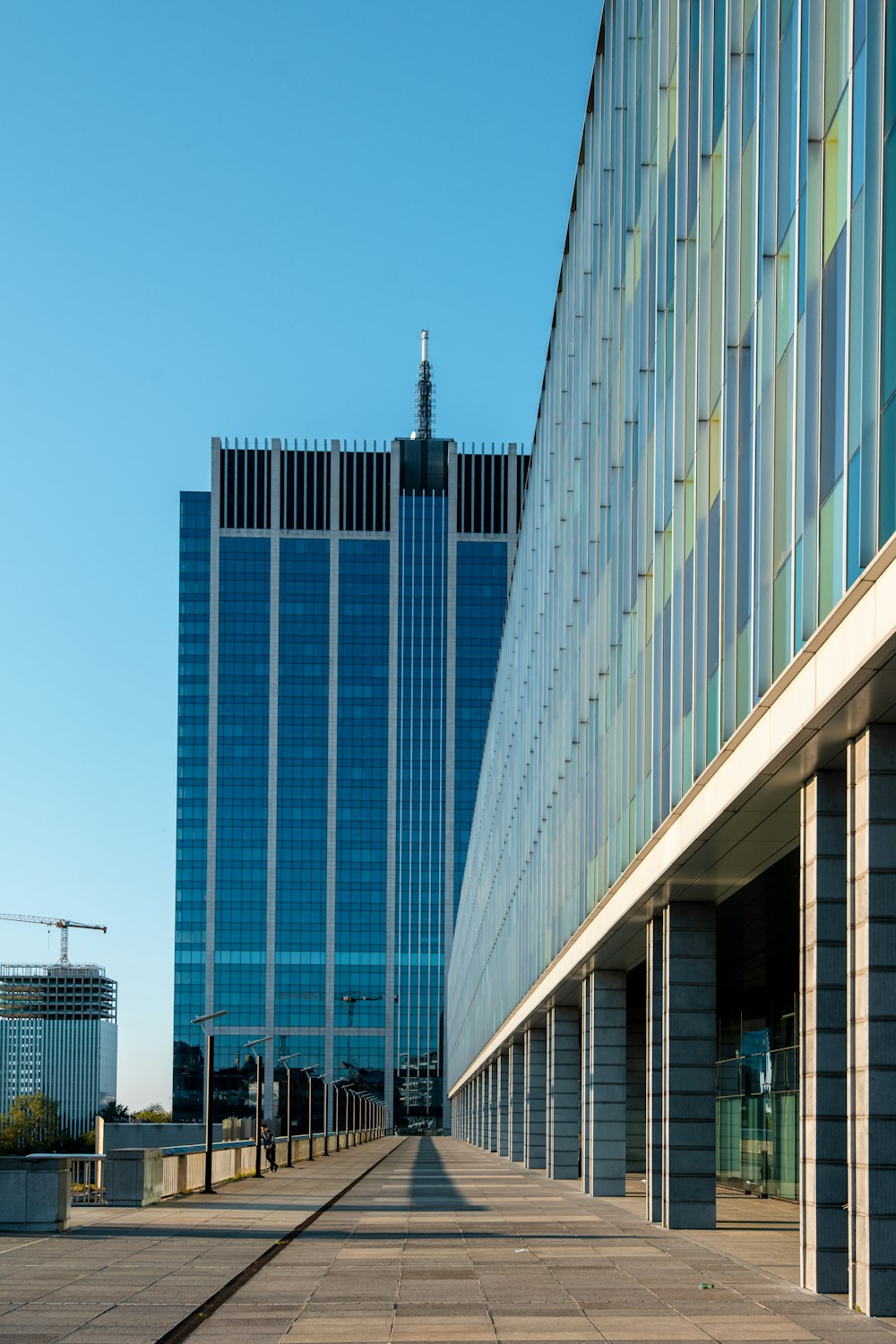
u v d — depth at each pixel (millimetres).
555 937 47625
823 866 20922
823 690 17906
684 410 26750
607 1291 20031
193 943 191375
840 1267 20109
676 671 26984
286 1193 42312
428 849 193625
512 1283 20828
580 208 42531
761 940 36500
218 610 196875
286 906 192125
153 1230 28781
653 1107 32781
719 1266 23078
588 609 39781
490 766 85625
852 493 16719
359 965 191375
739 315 22672
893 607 15344
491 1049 82562
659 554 28922
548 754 49969
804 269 18953
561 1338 16094
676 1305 18766
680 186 27391
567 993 49375
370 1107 158500
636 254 32500
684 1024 31109
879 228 15953
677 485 27047
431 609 197750
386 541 198875
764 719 20844
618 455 34594
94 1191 37844
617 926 35062
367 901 192500
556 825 47562
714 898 30953
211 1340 15867
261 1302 18828
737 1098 49031
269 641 196500
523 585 61375
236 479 199500
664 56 29438
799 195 19188
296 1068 188875
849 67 17234
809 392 18609
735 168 23141
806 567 18484
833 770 21016
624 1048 42156
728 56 23375
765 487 20734
